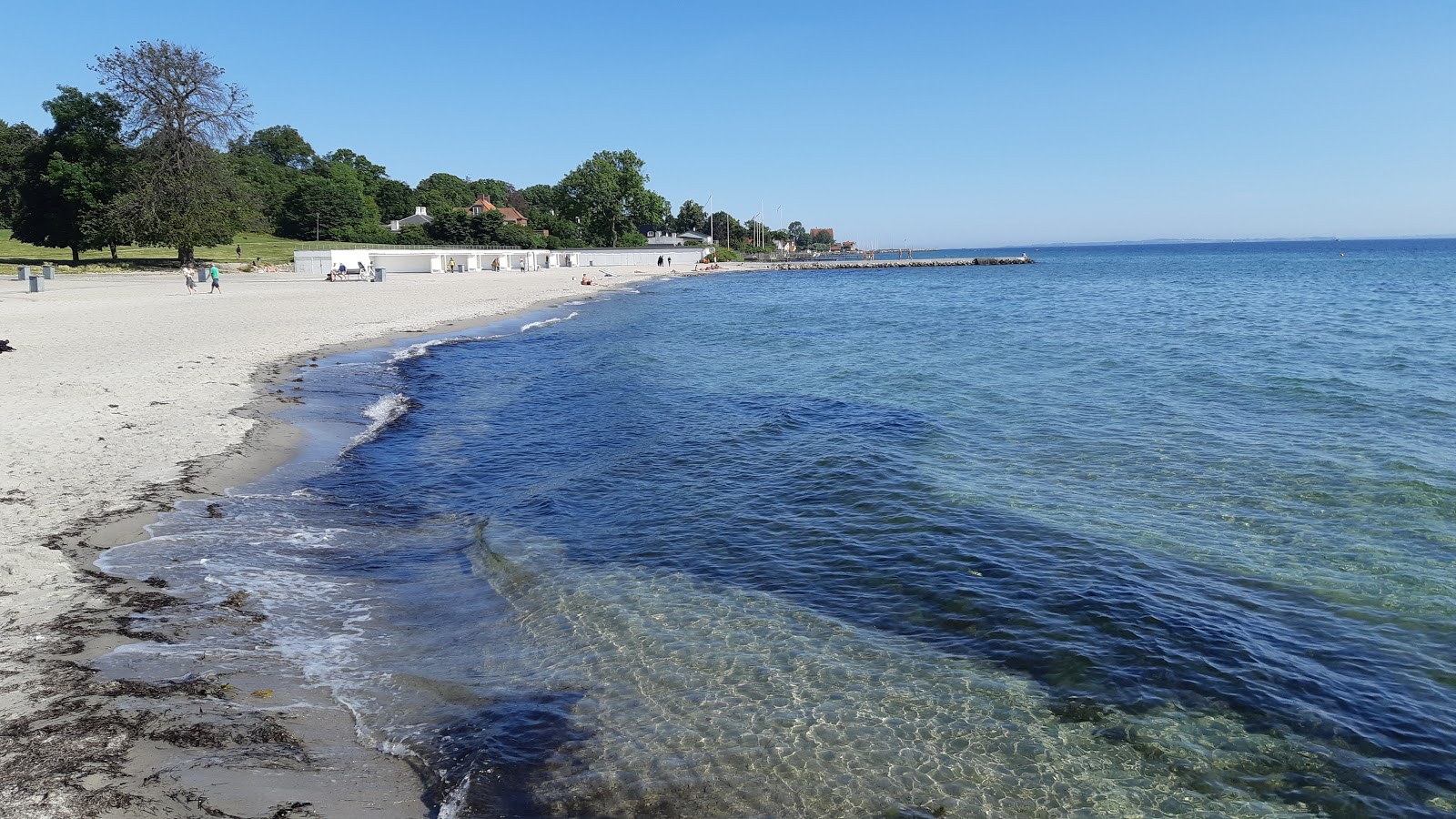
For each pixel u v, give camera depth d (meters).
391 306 43.72
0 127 84.19
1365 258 154.38
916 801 5.37
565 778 5.47
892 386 21.45
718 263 129.88
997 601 8.41
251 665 6.66
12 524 9.23
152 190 64.19
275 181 128.50
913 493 11.99
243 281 62.94
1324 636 7.67
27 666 6.18
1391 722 6.31
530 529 10.72
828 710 6.43
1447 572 9.04
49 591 7.62
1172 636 7.63
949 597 8.52
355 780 5.26
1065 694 6.69
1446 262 129.38
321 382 20.50
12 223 73.31
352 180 138.50
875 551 9.86
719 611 8.28
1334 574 9.04
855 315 45.38
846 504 11.62
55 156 65.69
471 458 14.28
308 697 6.29
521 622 7.97
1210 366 24.05
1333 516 10.98
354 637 7.48
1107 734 6.15
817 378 22.91
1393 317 39.47
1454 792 5.52
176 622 7.25
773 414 17.86
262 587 8.32
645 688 6.73
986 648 7.47
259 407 16.75
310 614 7.87
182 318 32.03
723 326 39.09
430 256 89.00
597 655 7.30
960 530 10.49
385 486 12.47
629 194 142.62
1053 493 12.05
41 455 12.01
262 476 12.36
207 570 8.55
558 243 129.00
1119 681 6.87
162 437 13.60
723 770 5.64
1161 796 5.48
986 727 6.23
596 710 6.38
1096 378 22.39
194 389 17.70
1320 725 6.26
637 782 5.46
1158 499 11.79
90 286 50.78
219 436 13.98
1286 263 137.50
